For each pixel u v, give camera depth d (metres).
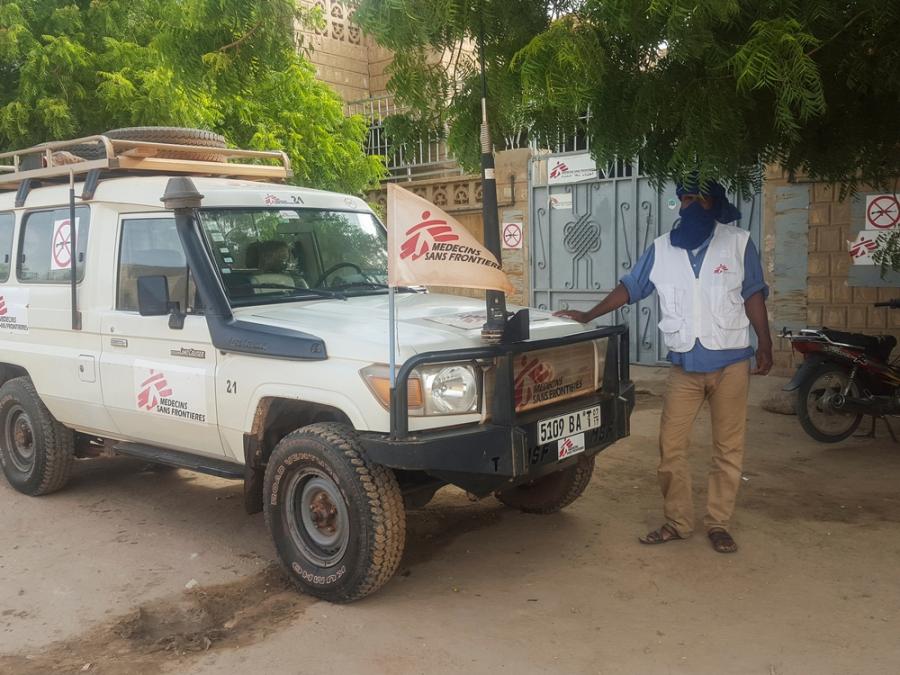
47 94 8.88
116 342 5.18
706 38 3.41
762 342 4.72
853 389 6.81
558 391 4.46
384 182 12.68
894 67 4.41
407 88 4.40
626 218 10.53
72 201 5.39
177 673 3.56
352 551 3.97
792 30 3.40
